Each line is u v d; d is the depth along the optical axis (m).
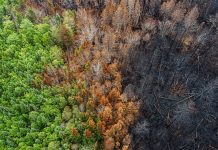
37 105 67.88
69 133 63.78
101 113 64.56
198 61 76.62
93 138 63.84
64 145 62.56
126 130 65.56
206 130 70.50
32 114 65.50
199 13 79.81
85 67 70.50
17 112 67.12
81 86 68.56
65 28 74.38
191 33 77.19
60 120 65.75
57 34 75.06
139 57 75.25
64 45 76.69
